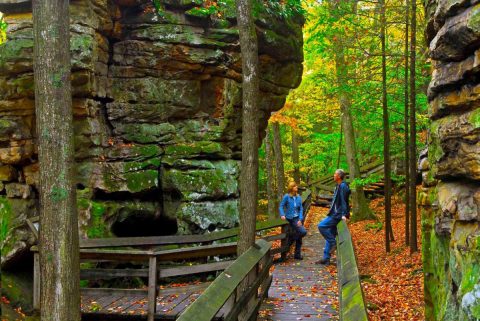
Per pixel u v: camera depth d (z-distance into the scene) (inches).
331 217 423.8
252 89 294.5
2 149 371.9
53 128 239.6
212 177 428.5
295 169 1030.4
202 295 168.9
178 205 426.9
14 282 356.5
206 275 413.4
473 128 128.3
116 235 412.2
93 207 384.2
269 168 800.9
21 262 377.1
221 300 174.1
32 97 363.3
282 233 458.3
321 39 517.0
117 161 409.1
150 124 425.1
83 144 382.3
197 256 305.0
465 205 135.7
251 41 294.7
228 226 435.2
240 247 293.1
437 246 176.2
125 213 408.8
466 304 117.5
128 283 392.5
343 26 483.5
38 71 241.1
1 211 380.5
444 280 161.0
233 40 432.8
